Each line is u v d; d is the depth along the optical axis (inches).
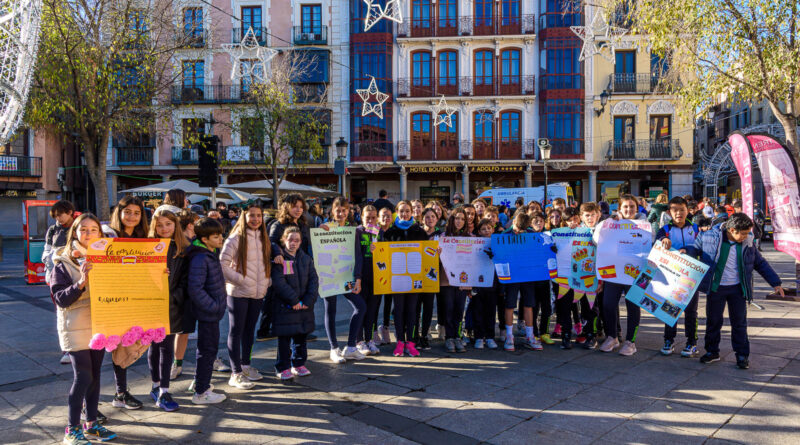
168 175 1032.8
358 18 1008.9
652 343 253.0
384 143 1016.9
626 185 1018.7
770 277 206.7
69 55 447.5
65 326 144.7
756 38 378.0
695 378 198.8
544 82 985.5
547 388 189.5
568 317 246.7
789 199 326.0
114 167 1023.6
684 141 965.8
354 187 1071.6
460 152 1012.5
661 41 404.2
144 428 156.6
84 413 156.2
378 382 197.9
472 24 1007.6
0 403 174.6
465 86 1007.6
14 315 315.3
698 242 221.9
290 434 152.4
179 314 170.1
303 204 217.2
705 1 374.9
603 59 976.3
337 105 1018.7
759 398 176.9
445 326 246.5
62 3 447.2
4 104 255.6
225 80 997.2
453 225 244.2
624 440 146.4
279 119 762.2
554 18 982.4
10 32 242.1
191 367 217.2
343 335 269.7
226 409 171.6
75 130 532.4
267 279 195.9
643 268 231.1
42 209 1025.5
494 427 156.3
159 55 548.1
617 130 987.9
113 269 149.7
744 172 325.7
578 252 244.1
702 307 337.1
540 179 1034.7
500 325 277.4
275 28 1016.2
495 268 239.8
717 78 406.0
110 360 229.9
